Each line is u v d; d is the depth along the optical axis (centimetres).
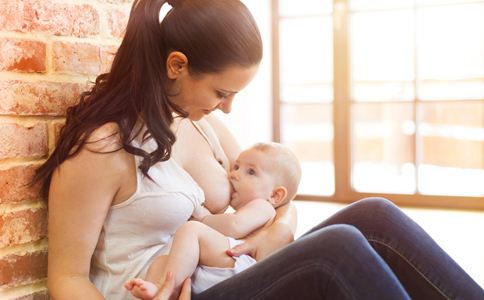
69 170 122
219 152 168
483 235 349
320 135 510
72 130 125
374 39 471
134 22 129
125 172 126
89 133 123
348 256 110
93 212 124
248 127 485
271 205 161
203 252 135
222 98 136
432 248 135
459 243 331
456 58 451
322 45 498
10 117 124
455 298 130
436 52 455
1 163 122
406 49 463
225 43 127
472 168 454
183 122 159
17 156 125
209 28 127
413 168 470
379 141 478
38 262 133
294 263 114
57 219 123
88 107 128
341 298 109
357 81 480
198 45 127
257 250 147
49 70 132
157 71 128
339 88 478
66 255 123
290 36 506
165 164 134
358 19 473
